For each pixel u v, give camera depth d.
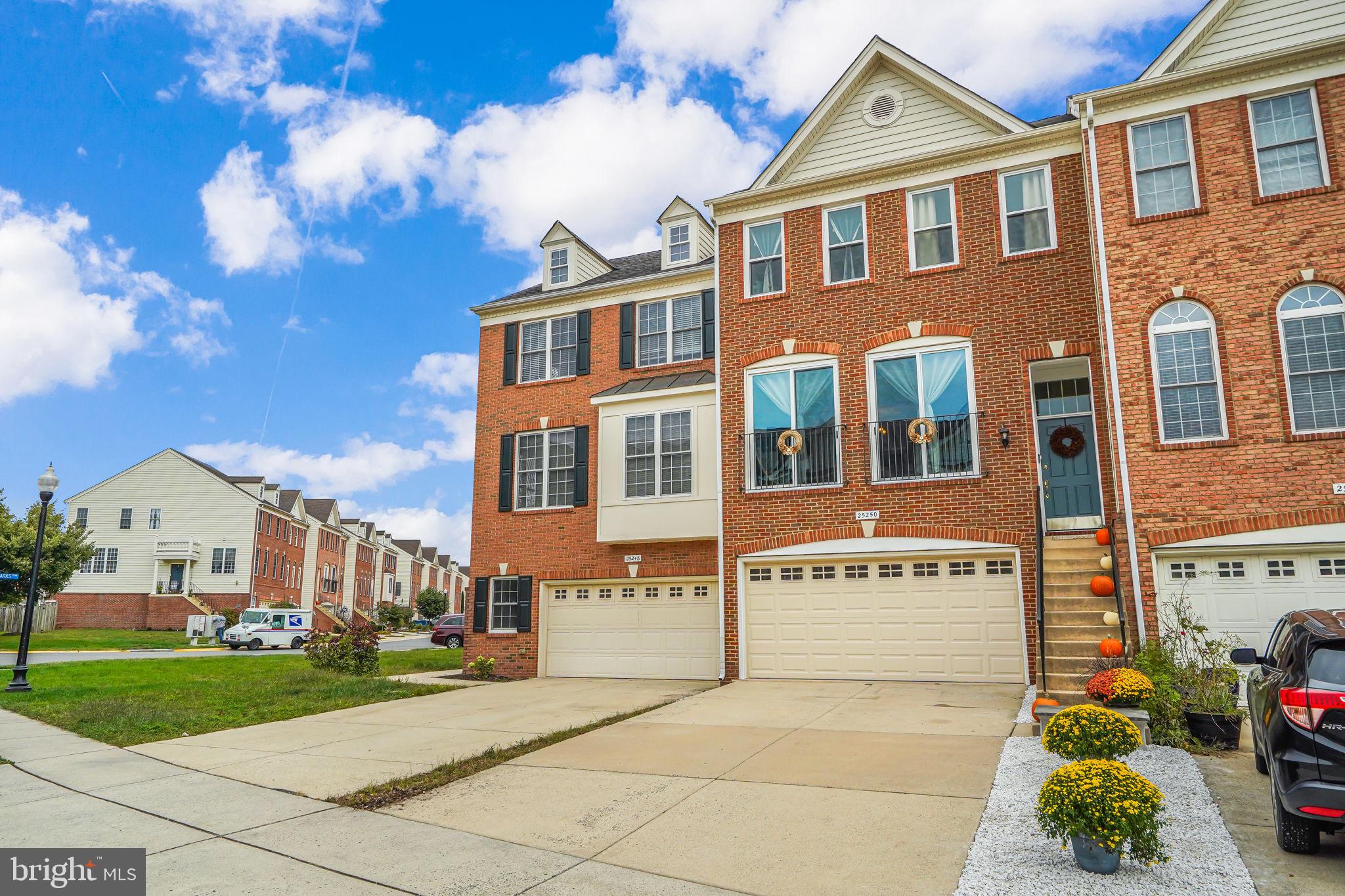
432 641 39.69
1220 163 13.16
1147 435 12.85
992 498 14.89
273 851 6.80
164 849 6.85
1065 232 15.24
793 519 16.31
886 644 15.36
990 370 15.36
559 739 11.05
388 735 11.84
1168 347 13.01
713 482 18.27
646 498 18.89
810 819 7.21
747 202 17.95
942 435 15.48
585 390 21.06
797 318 17.08
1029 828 6.75
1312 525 11.82
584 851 6.68
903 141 16.89
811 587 16.12
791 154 17.61
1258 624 11.98
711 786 8.40
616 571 19.50
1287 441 12.12
